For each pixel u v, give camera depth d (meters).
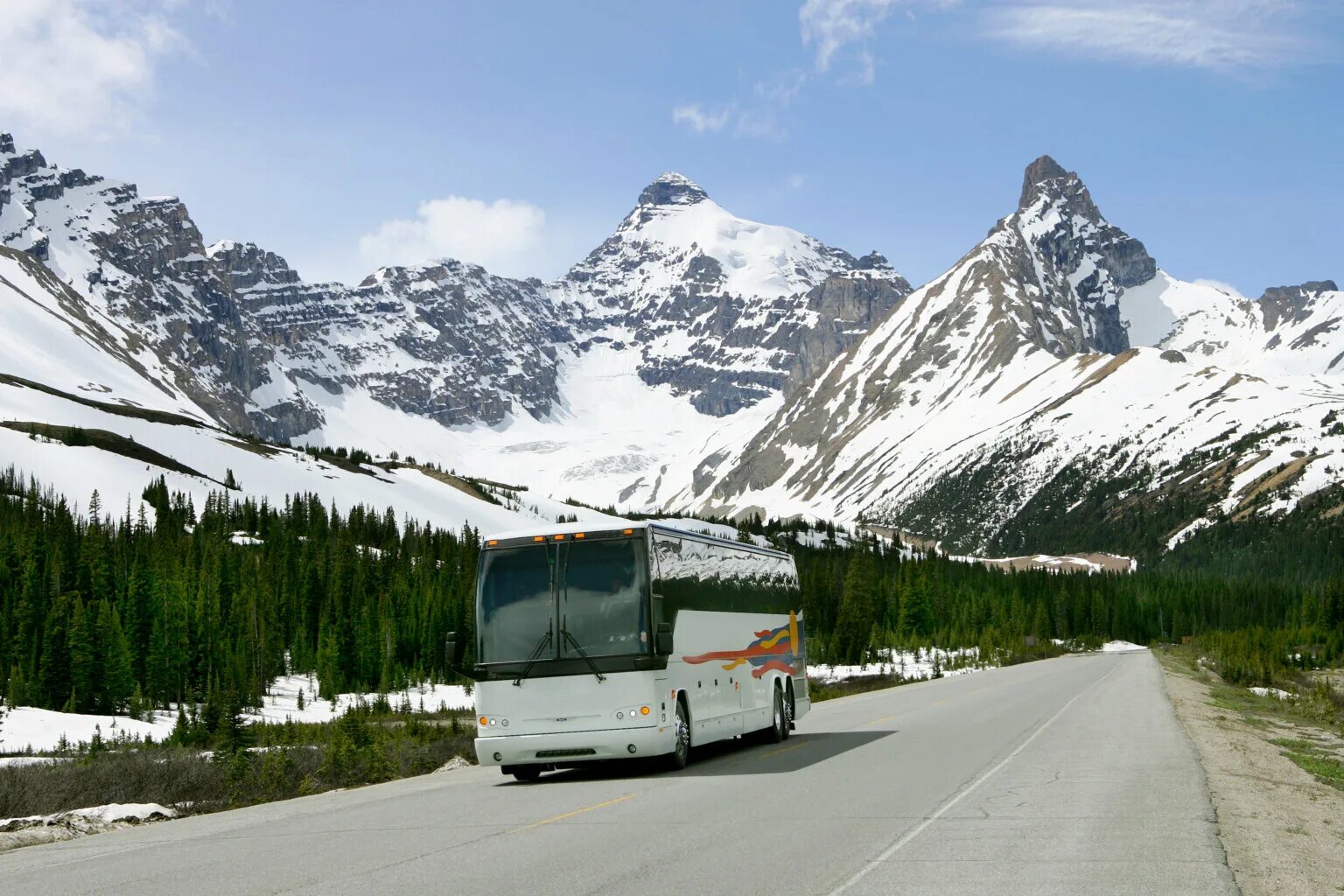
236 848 16.14
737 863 13.48
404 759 31.70
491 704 24.23
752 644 30.45
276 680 119.50
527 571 24.48
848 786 20.62
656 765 26.48
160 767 27.55
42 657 91.31
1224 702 53.47
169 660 103.94
